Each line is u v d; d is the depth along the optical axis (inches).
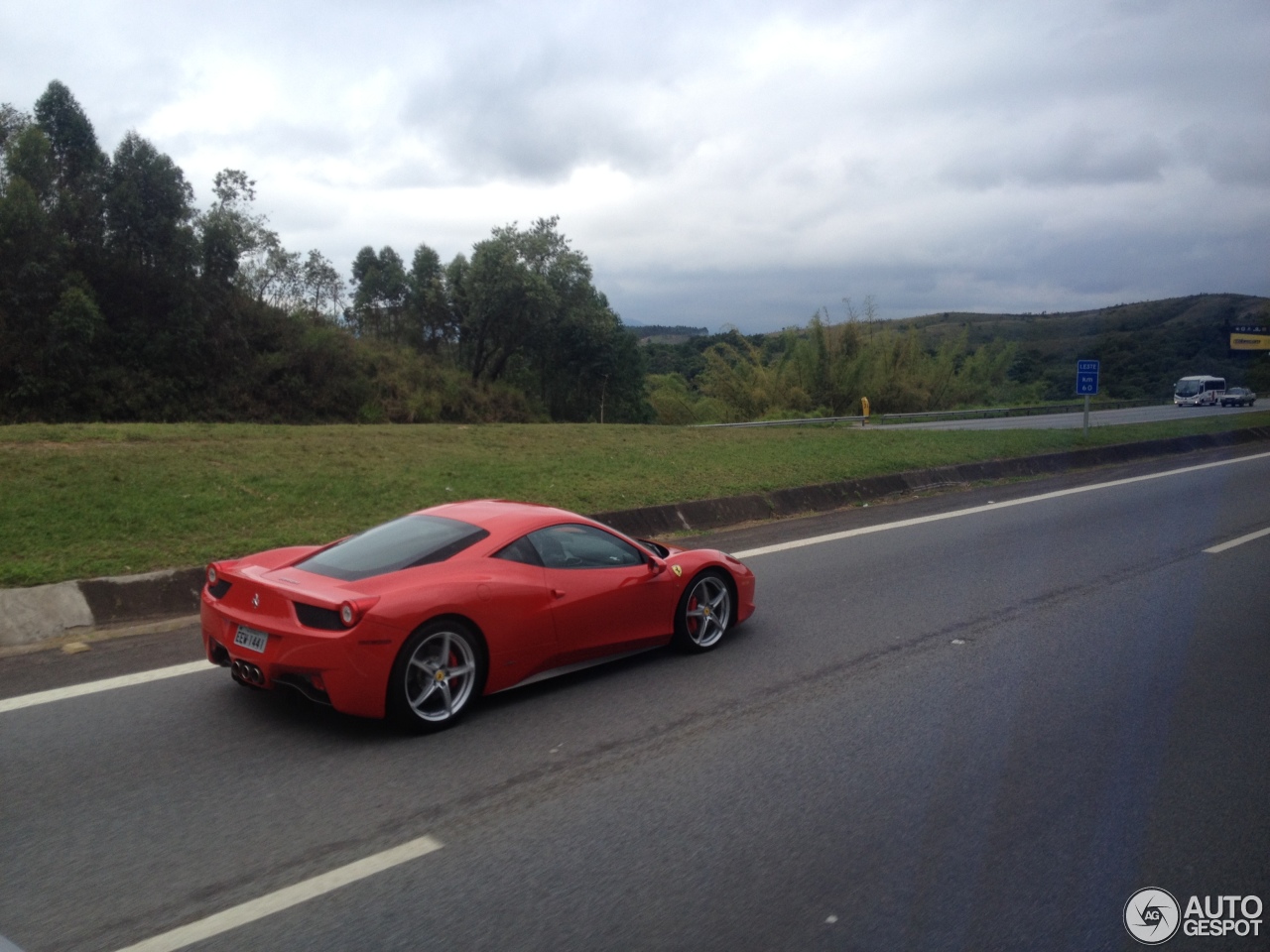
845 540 479.2
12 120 1524.4
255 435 631.8
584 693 247.0
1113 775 197.2
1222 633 309.6
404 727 216.5
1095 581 385.7
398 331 2185.0
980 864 159.9
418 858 159.0
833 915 143.0
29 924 137.6
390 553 230.8
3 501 386.9
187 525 389.7
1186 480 732.0
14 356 1321.4
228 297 1632.6
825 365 1833.2
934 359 2080.5
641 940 135.7
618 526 481.4
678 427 976.9
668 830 170.2
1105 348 3061.0
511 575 235.1
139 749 204.7
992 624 319.6
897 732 220.7
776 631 310.2
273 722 221.9
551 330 2144.4
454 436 713.0
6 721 220.2
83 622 299.9
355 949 132.3
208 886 149.1
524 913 142.3
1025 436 947.3
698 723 225.6
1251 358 2844.5
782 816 176.4
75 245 1428.4
